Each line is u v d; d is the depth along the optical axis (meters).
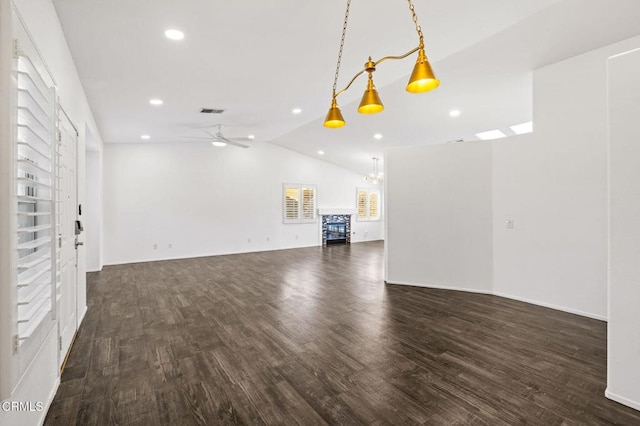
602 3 2.61
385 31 2.90
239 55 3.25
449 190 4.82
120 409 2.01
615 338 2.08
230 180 8.66
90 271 6.30
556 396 2.12
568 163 3.72
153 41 2.88
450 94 4.71
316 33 2.89
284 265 6.96
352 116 5.94
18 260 1.53
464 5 2.56
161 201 7.71
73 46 2.88
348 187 11.21
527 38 3.17
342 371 2.46
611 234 2.11
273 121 6.09
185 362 2.62
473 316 3.66
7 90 1.31
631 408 2.00
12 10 1.34
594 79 3.48
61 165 2.36
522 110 5.30
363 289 4.90
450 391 2.19
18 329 1.44
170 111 5.04
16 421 1.49
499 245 4.44
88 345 2.95
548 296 3.95
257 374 2.42
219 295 4.60
